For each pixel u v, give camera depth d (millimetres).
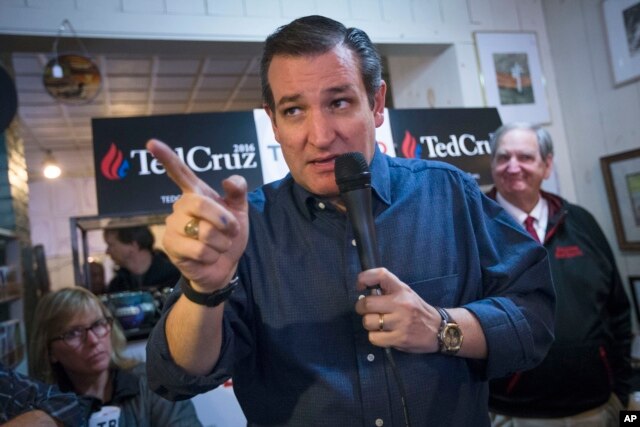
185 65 3670
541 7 2701
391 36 2480
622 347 1688
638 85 2137
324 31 745
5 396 1080
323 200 826
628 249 2213
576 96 2496
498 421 1653
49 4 2059
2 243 2211
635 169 2164
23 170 2557
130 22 2139
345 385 757
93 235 4496
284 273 811
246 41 2283
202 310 617
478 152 2158
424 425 759
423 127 2096
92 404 1419
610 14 2248
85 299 1517
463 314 758
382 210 847
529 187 1730
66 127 4910
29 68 3402
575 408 1569
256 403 804
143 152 1822
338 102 748
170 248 555
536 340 818
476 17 2613
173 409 1487
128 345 1790
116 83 3879
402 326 668
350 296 781
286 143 771
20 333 2010
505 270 848
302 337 777
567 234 1715
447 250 841
